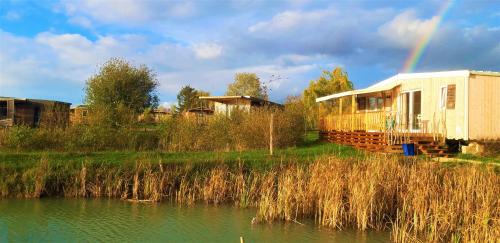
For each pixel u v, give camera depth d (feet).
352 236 38.40
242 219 44.04
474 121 68.95
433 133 70.69
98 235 39.06
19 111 130.00
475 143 68.39
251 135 80.38
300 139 87.66
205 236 38.73
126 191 52.49
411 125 79.15
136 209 47.91
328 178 44.52
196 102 169.89
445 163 55.57
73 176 54.65
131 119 81.92
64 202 50.57
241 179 52.44
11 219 43.73
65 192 53.11
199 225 42.06
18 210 46.98
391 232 38.63
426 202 38.40
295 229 40.45
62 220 43.55
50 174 54.34
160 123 86.12
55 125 79.82
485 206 35.12
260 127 80.64
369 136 76.59
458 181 41.93
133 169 55.98
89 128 76.69
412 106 79.77
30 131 73.46
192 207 49.03
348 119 84.84
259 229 40.65
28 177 54.08
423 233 37.78
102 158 61.52
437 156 65.36
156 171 55.67
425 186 40.68
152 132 82.07
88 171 55.42
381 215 41.29
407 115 81.30
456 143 72.18
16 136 71.41
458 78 70.28
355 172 44.04
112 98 133.28
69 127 77.41
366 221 39.70
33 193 52.24
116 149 75.66
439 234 35.88
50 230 40.42
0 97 128.77
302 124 88.17
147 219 44.06
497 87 70.85
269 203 43.80
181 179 54.80
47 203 50.03
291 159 61.21
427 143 69.00
